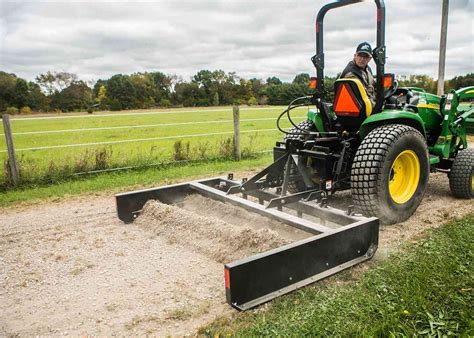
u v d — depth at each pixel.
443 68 10.52
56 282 3.07
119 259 3.41
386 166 3.83
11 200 5.42
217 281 2.99
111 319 2.56
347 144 4.22
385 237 3.75
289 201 3.67
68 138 13.48
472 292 2.65
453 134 5.17
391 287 2.73
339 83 4.19
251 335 2.29
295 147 4.05
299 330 2.30
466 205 4.77
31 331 2.46
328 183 3.99
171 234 3.77
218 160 7.96
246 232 3.26
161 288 2.91
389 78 3.97
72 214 4.76
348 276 2.98
